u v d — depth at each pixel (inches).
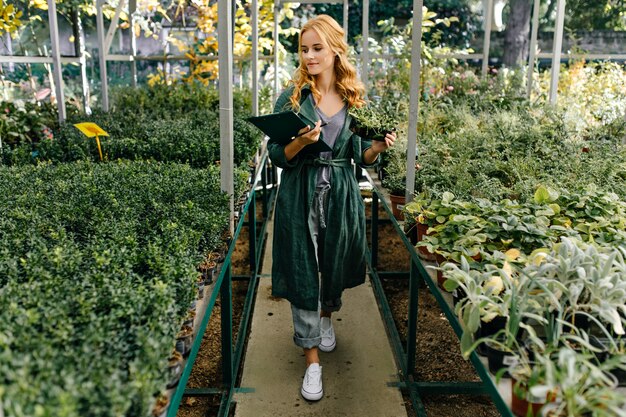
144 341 49.4
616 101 244.7
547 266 61.9
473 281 63.9
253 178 148.8
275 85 263.9
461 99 231.3
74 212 87.7
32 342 46.9
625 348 58.2
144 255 71.7
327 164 107.0
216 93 250.7
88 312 54.6
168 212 90.8
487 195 104.5
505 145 136.9
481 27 439.8
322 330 127.3
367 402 109.7
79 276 65.1
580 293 62.6
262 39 315.3
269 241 203.0
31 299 55.1
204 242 87.1
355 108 108.3
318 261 111.8
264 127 98.1
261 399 110.4
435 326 141.1
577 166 119.7
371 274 169.6
